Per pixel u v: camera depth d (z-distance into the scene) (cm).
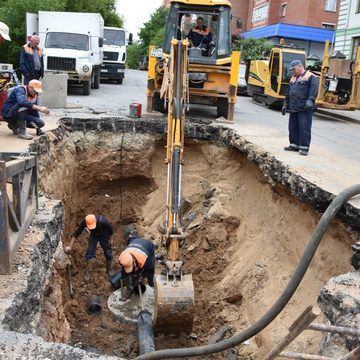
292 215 794
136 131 1162
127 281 775
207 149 1172
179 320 684
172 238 704
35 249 496
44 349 355
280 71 1702
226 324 768
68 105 1331
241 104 1912
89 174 1142
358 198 635
